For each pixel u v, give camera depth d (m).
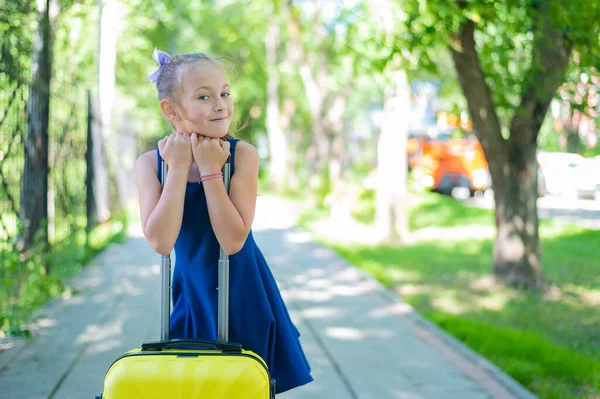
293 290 8.26
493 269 8.88
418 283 8.95
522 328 6.71
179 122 2.46
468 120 8.89
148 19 16.42
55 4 7.84
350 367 5.21
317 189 21.33
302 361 2.70
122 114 17.91
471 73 8.05
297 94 30.70
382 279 9.00
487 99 8.25
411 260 10.75
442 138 24.72
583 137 8.74
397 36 7.29
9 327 5.77
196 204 2.47
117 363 2.23
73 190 9.98
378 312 7.13
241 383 2.17
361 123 36.91
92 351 5.44
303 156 36.75
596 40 6.52
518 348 5.67
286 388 2.65
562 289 8.49
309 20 21.23
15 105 6.76
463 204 20.98
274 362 2.66
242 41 31.64
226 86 2.45
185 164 2.37
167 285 2.48
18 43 6.12
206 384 2.16
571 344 6.07
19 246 7.56
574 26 6.47
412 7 7.05
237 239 2.40
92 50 13.07
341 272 9.52
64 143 9.24
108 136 14.98
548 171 22.38
